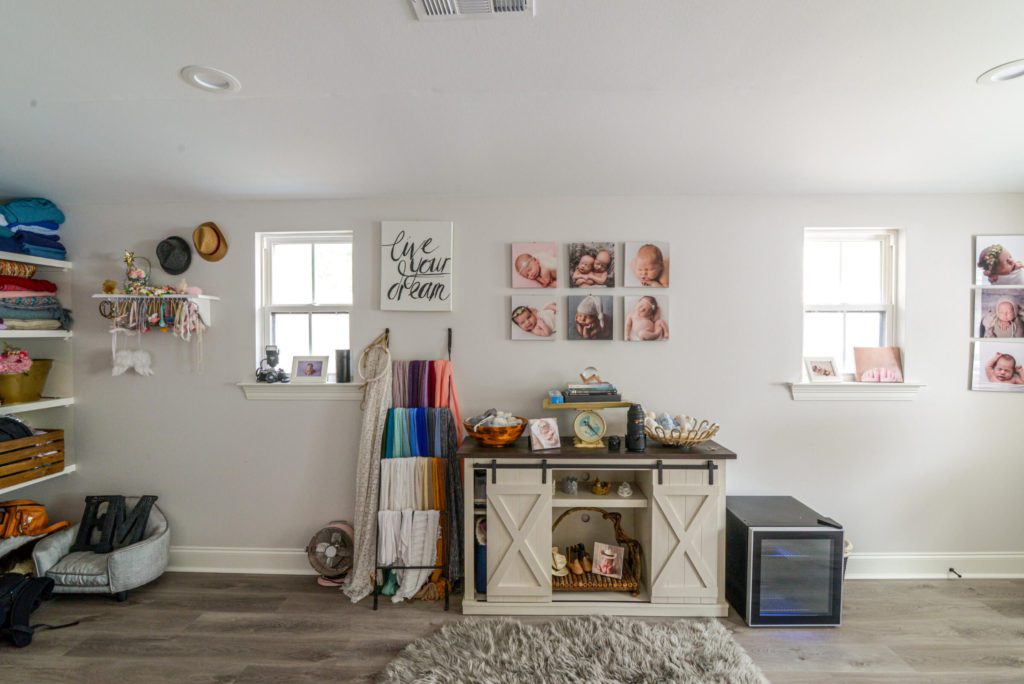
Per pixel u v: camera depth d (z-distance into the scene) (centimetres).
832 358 278
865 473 275
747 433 276
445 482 262
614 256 276
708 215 275
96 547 261
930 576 274
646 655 202
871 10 150
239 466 286
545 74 184
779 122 215
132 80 186
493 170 253
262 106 204
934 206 271
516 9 151
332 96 198
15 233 263
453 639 216
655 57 174
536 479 238
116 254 286
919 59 172
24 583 224
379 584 255
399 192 274
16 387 262
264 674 200
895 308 279
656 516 236
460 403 281
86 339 287
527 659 201
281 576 280
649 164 247
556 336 278
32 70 179
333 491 283
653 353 277
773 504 259
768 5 149
